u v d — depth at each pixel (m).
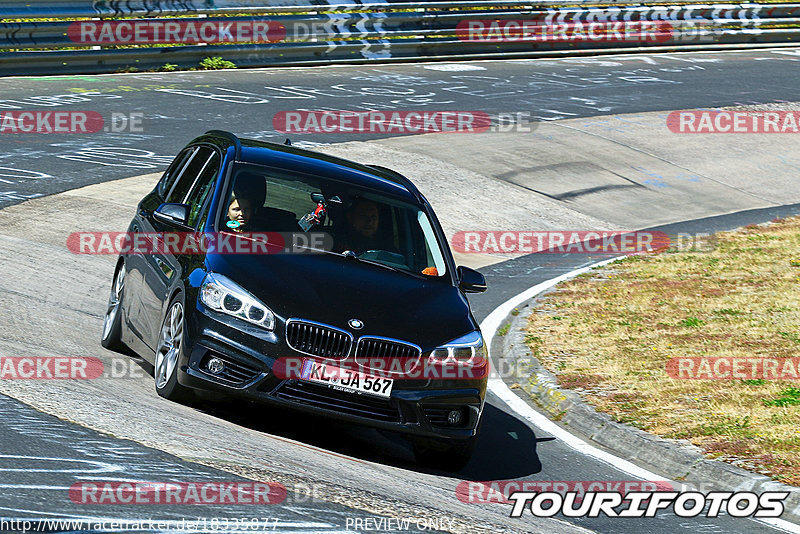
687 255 55.19
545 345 38.16
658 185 72.00
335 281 25.69
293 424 26.48
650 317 42.31
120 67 87.25
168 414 23.56
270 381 23.70
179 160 32.66
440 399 24.70
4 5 79.00
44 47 81.69
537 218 62.38
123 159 61.12
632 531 22.03
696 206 68.62
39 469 17.86
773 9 130.12
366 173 30.73
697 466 26.77
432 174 66.69
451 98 89.12
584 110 88.88
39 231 45.75
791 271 51.06
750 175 77.00
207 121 72.06
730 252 55.81
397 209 29.38
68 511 15.97
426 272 28.00
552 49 115.19
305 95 84.62
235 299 24.28
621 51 119.62
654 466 27.69
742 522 23.52
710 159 79.12
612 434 29.52
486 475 25.69
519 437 29.42
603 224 62.91
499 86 96.06
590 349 37.62
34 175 55.66
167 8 88.44
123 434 20.91
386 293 25.89
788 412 30.53
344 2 102.00
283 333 23.89
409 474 23.86
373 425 24.19
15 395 22.64
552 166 72.31
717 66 114.38
